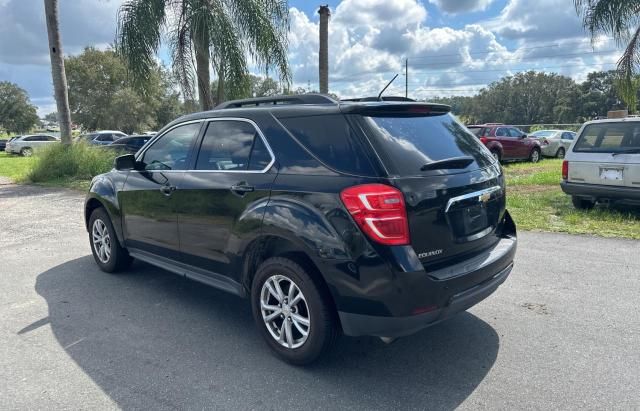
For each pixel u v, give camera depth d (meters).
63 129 15.38
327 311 3.14
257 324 3.59
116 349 3.64
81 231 7.86
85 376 3.26
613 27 11.85
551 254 5.86
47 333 3.94
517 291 4.66
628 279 4.91
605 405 2.80
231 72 12.07
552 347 3.53
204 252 4.03
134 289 5.01
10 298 4.76
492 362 3.35
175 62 12.65
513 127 18.44
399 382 3.12
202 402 2.93
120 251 5.37
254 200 3.47
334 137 3.17
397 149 3.06
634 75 12.27
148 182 4.62
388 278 2.83
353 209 2.89
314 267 3.22
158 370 3.32
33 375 3.28
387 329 2.92
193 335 3.88
